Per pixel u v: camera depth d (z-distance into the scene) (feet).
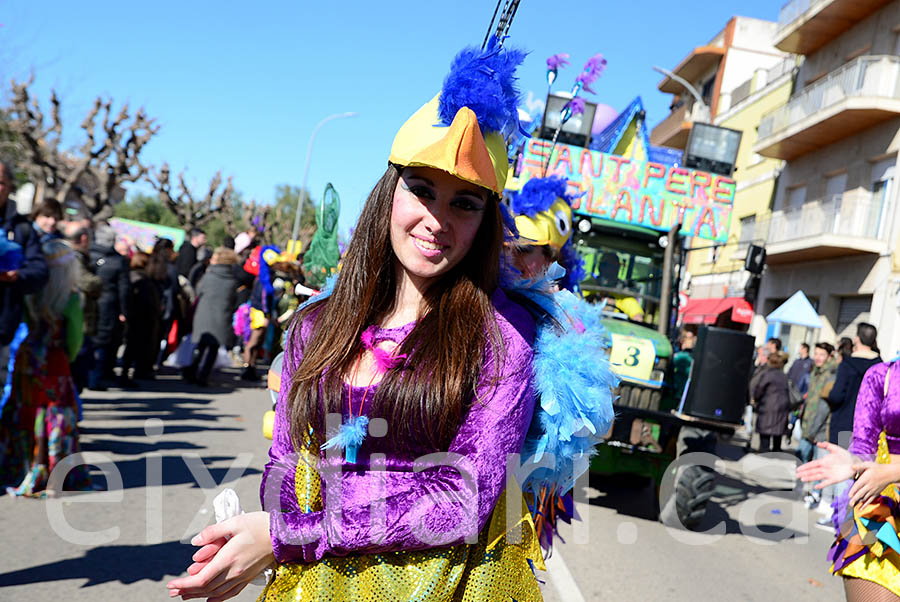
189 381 34.76
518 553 4.44
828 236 57.41
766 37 98.17
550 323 4.87
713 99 99.81
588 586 14.01
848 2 61.26
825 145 65.92
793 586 15.64
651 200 22.68
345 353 4.49
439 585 4.09
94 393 28.63
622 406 18.08
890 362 8.36
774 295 72.08
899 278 53.62
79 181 75.46
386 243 4.66
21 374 14.71
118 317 28.35
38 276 13.88
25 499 14.64
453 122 4.17
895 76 55.98
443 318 4.35
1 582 10.96
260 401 31.19
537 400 4.68
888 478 7.41
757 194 79.97
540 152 19.35
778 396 34.01
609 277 22.84
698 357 17.53
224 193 100.89
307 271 12.25
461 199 4.38
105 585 11.18
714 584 15.02
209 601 4.27
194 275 40.29
